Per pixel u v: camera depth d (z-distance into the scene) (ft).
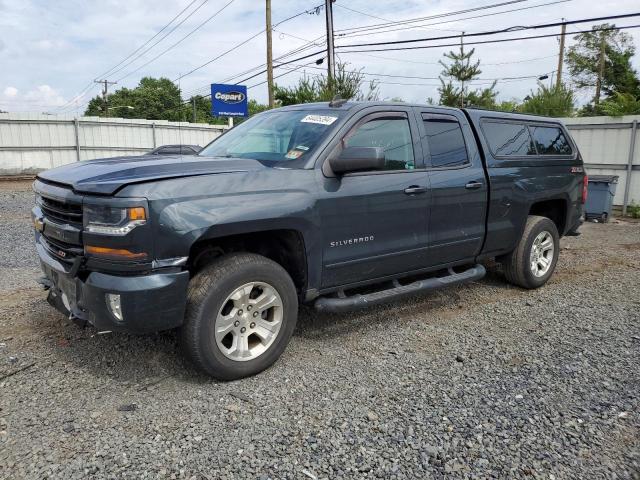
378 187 13.30
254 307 11.57
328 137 12.74
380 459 8.71
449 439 9.33
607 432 9.66
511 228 17.57
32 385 11.00
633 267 23.27
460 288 19.31
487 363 12.60
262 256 11.78
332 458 8.71
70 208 10.65
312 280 12.48
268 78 74.95
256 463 8.54
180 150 16.57
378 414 10.13
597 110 82.74
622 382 11.67
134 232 9.71
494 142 17.08
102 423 9.62
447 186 15.03
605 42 121.60
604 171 42.88
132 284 9.84
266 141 13.80
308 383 11.41
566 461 8.77
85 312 10.73
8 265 21.18
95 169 11.18
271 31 74.02
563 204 20.17
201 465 8.46
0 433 9.21
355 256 13.14
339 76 55.21
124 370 11.79
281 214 11.37
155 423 9.67
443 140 15.48
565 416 10.16
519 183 17.49
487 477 8.32
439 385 11.40
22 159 67.46
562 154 19.97
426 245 14.78
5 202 41.47
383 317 15.92
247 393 10.91
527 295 18.53
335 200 12.42
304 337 14.17
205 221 10.32
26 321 14.62
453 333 14.62
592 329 15.01
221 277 10.84
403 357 12.91
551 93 64.80
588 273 22.04
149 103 287.07
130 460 8.54
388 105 14.25
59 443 8.96
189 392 10.89
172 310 10.24
